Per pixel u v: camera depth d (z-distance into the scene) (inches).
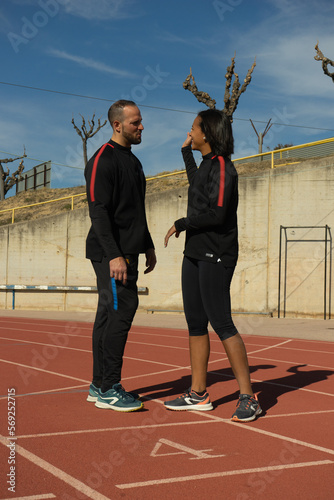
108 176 147.9
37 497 85.5
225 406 158.9
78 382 197.0
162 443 119.0
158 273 637.3
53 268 717.9
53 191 1346.0
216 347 322.3
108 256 145.3
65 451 111.2
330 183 556.7
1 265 755.4
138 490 90.3
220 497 88.0
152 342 347.6
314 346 333.7
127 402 149.8
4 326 469.7
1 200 1409.9
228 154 149.1
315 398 173.8
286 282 570.6
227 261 144.8
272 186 581.3
